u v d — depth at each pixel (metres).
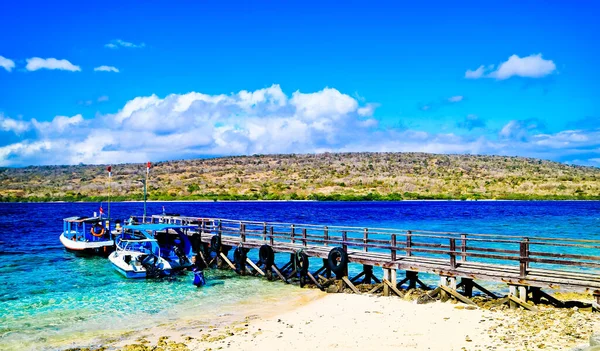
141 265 25.84
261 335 15.11
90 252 34.28
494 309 16.48
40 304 20.33
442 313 16.48
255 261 31.75
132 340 15.20
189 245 30.62
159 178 171.88
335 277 23.02
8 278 25.95
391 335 14.36
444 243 40.84
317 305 19.47
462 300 17.56
